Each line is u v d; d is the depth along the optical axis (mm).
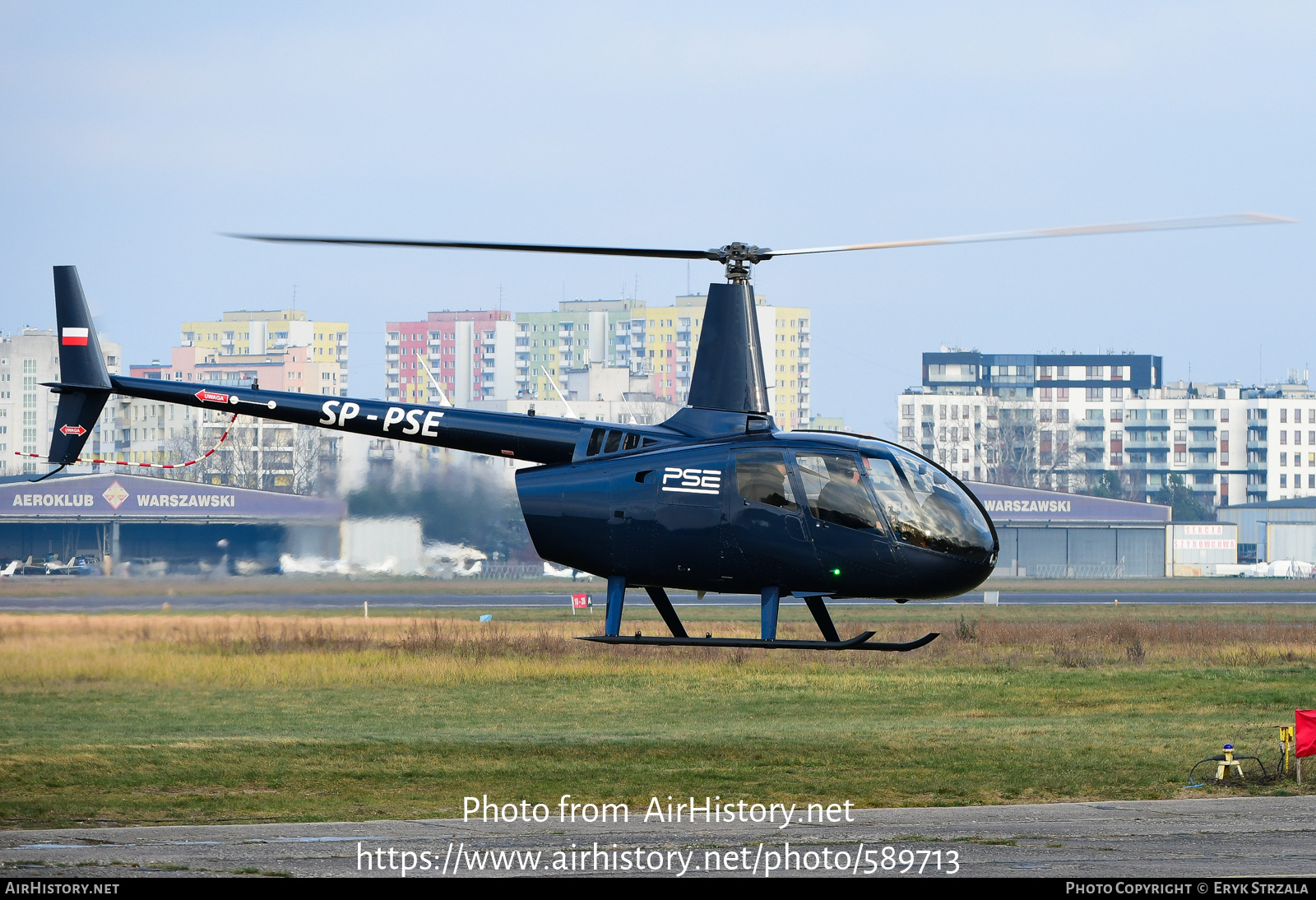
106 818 60406
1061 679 119875
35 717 95188
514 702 105875
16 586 187125
